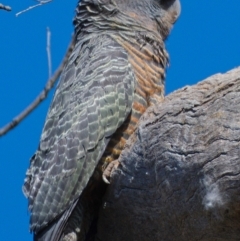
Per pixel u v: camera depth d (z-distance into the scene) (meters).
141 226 12.41
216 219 10.89
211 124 11.15
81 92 13.24
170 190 11.44
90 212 13.02
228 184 10.59
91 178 12.80
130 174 12.17
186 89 12.12
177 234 11.91
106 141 12.78
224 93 11.31
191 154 11.15
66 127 12.98
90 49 14.14
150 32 14.47
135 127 12.89
